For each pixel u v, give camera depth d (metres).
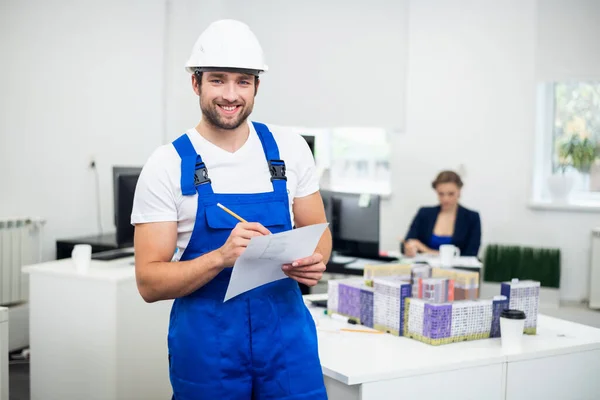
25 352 4.46
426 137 5.84
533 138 5.60
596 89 5.65
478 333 2.40
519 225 5.68
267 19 5.91
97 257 3.62
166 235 1.65
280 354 1.68
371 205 4.16
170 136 5.76
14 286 4.53
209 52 1.59
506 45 5.62
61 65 4.93
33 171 4.78
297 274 1.66
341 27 5.85
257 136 1.75
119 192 3.62
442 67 5.76
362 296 2.60
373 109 5.86
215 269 1.57
